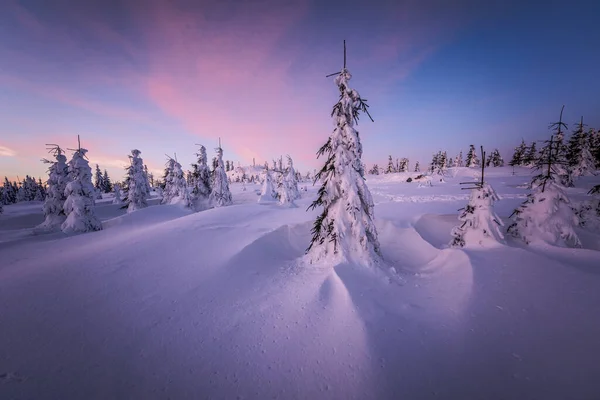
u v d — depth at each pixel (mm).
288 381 3920
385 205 22750
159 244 11312
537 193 8773
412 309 5586
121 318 5699
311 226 14164
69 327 5340
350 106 7992
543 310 4793
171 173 36500
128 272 8336
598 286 5145
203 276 7934
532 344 4082
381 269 7660
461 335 4555
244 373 4105
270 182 40594
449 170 69125
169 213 24953
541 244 8031
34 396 3592
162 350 4664
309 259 8602
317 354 4441
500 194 28344
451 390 3494
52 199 19516
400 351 4316
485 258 7117
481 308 5172
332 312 5578
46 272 8398
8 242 14680
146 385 3861
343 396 3600
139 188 33938
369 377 3861
